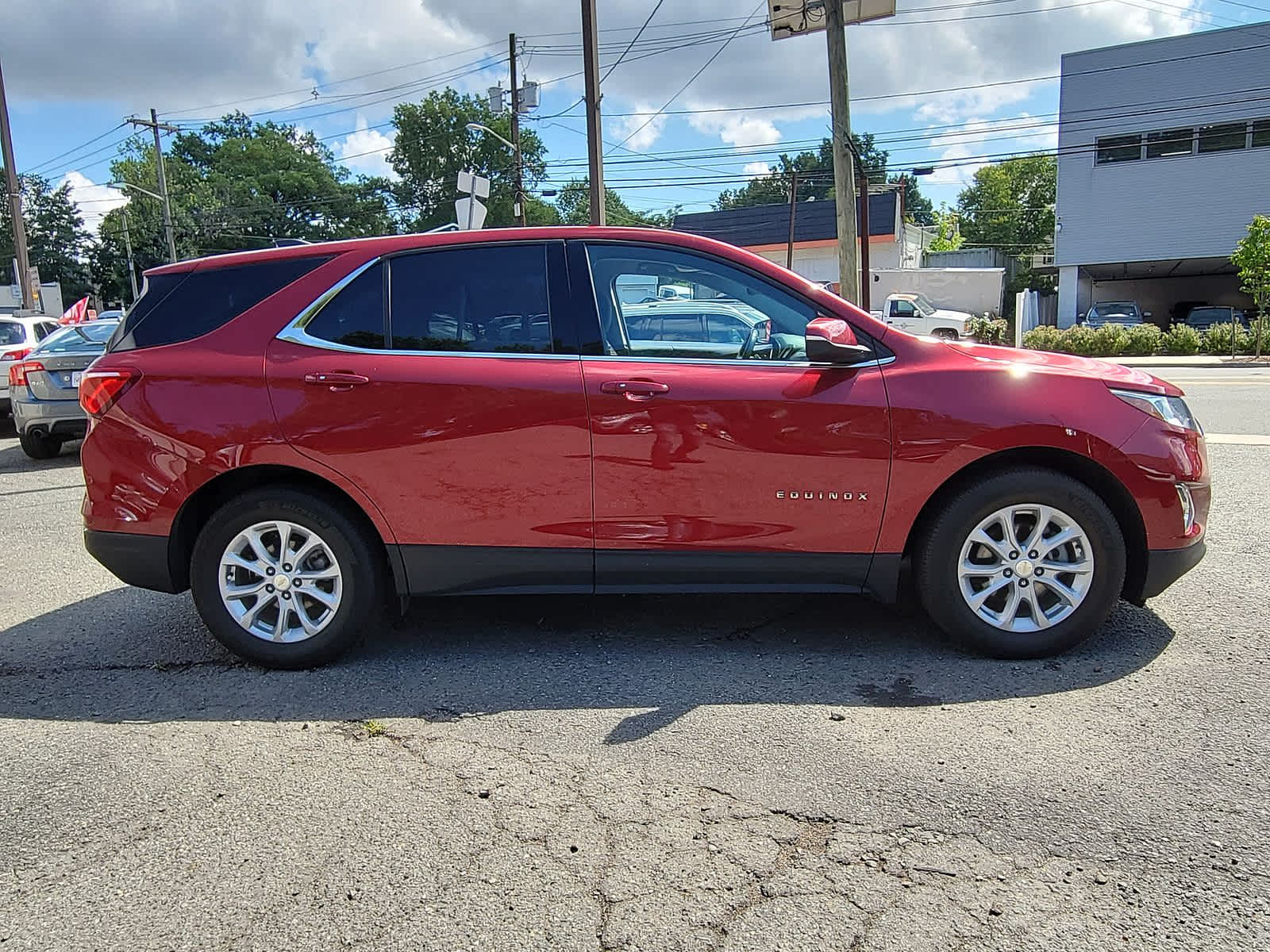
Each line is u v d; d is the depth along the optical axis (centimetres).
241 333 381
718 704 342
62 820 271
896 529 367
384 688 365
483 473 368
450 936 217
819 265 4338
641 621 438
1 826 268
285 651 382
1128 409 367
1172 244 2988
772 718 329
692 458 363
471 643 414
